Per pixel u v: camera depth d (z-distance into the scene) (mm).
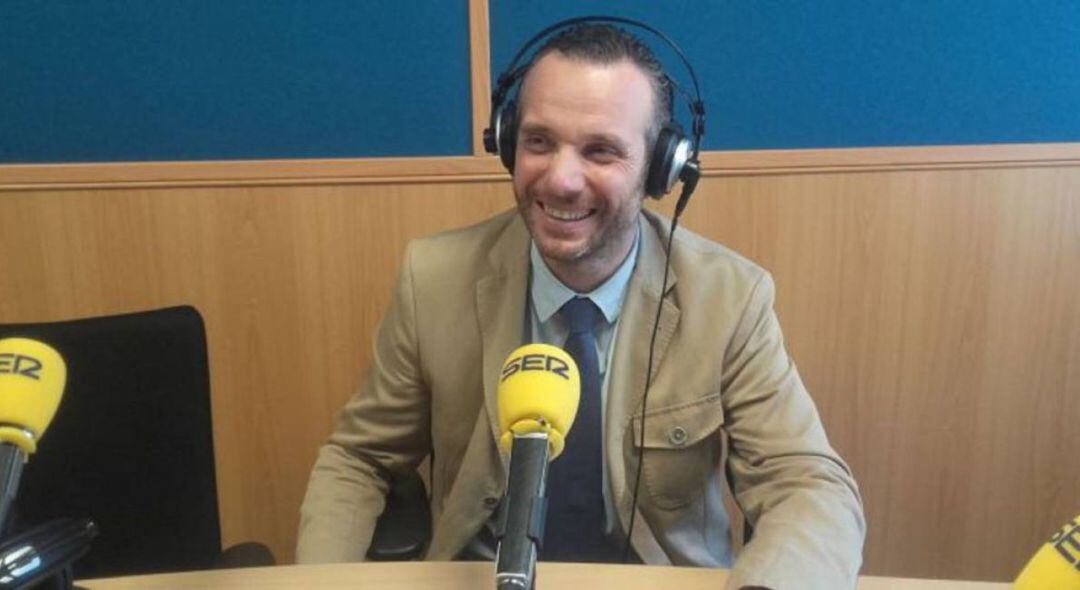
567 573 869
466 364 1168
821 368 1867
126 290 1800
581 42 984
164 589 857
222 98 1708
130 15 1664
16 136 1715
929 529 1972
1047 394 1871
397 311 1211
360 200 1759
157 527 1105
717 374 1115
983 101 1715
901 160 1732
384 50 1687
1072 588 596
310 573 886
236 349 1845
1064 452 1906
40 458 1046
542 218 1023
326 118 1721
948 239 1783
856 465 1934
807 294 1817
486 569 891
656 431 1117
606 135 964
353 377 1873
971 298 1817
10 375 657
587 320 1120
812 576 807
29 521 1044
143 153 1733
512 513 607
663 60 1691
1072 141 1734
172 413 1092
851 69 1697
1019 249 1787
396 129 1728
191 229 1769
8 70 1682
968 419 1895
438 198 1758
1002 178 1748
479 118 1715
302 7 1666
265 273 1800
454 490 1155
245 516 1956
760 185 1753
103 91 1698
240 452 1911
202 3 1661
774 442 1062
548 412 671
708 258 1162
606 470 1112
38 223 1752
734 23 1672
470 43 1677
